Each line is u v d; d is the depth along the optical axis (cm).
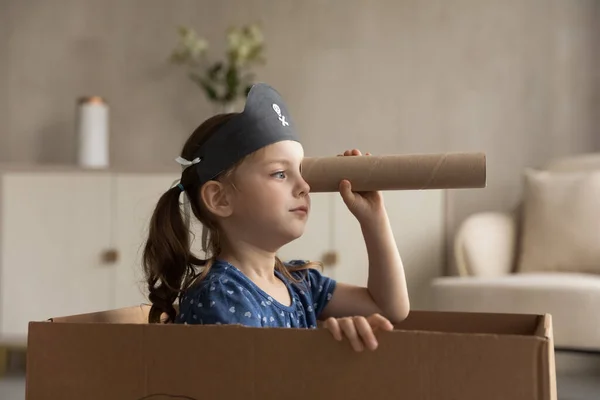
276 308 119
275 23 344
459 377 79
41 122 354
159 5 350
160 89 349
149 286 129
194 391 86
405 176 107
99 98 325
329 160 114
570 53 329
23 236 306
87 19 354
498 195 330
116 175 303
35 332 92
